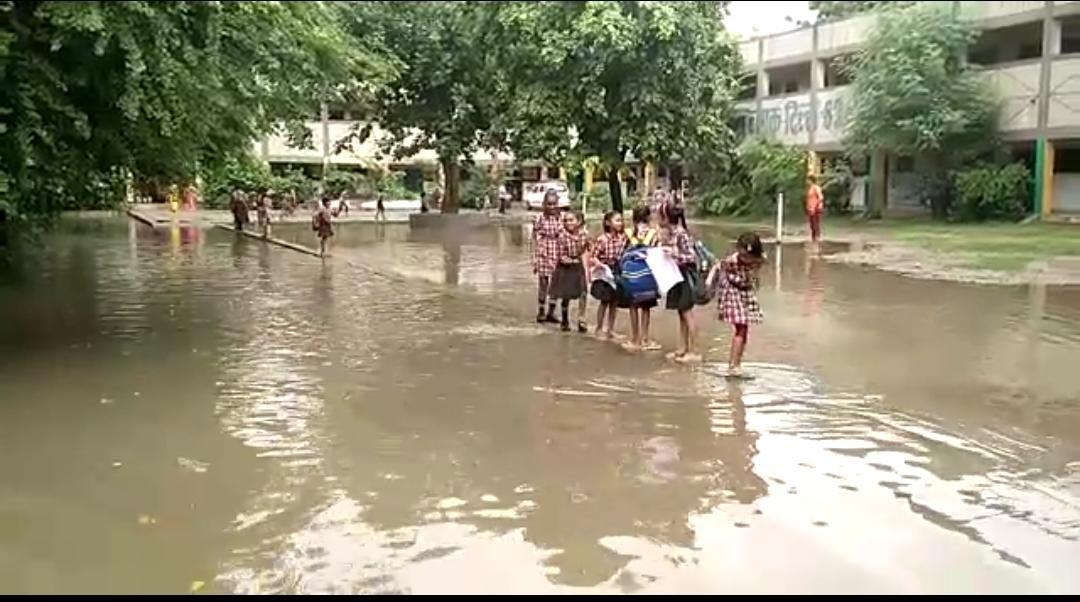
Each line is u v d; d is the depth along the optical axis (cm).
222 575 501
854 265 1934
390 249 2492
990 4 3158
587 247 1218
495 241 2780
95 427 771
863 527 561
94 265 2067
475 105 3322
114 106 1115
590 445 720
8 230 1847
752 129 4222
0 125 959
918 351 1062
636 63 2767
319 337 1176
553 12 2830
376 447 717
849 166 3638
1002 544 537
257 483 639
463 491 622
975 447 714
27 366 1002
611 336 1175
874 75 3161
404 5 3338
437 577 497
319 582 492
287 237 2931
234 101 1291
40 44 1035
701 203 3988
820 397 861
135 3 986
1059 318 1270
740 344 960
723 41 3070
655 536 548
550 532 554
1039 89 3009
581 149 2838
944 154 3203
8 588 487
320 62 1533
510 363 1016
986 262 1936
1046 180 3022
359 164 5284
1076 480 643
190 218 4041
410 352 1078
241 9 1172
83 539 548
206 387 909
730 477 647
